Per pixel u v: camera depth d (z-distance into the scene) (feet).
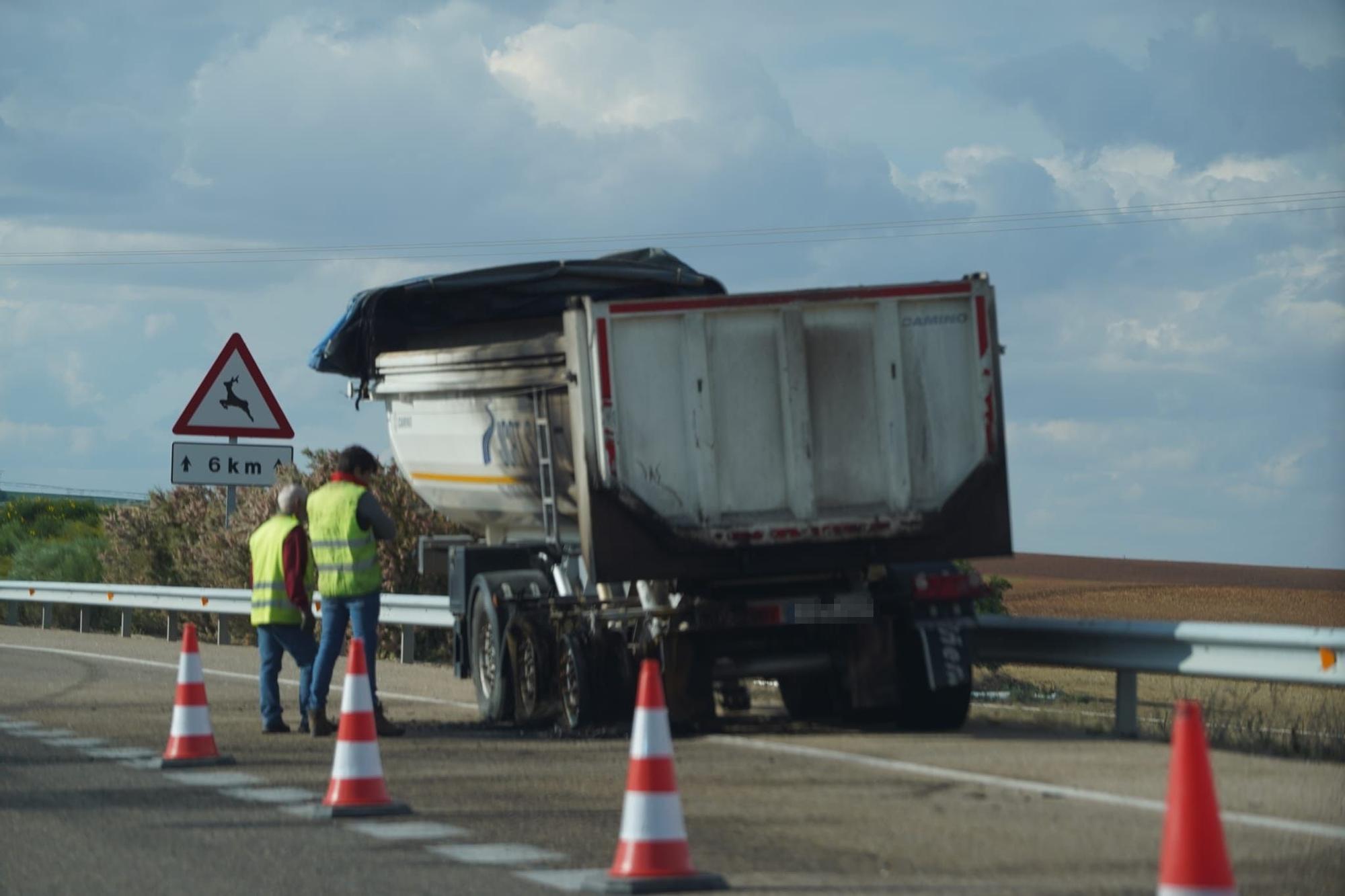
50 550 194.90
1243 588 310.65
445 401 89.20
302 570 76.95
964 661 71.05
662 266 93.40
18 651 127.75
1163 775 59.36
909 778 59.21
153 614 168.25
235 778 61.98
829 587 71.61
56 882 43.57
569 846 48.03
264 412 114.93
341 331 92.58
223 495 162.09
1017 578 355.56
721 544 67.56
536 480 84.53
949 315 70.38
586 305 67.00
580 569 83.46
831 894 41.04
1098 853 45.65
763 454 68.39
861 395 69.31
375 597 76.48
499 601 81.66
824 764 62.95
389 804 53.93
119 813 53.98
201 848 47.96
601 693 74.38
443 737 74.95
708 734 72.43
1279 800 53.72
